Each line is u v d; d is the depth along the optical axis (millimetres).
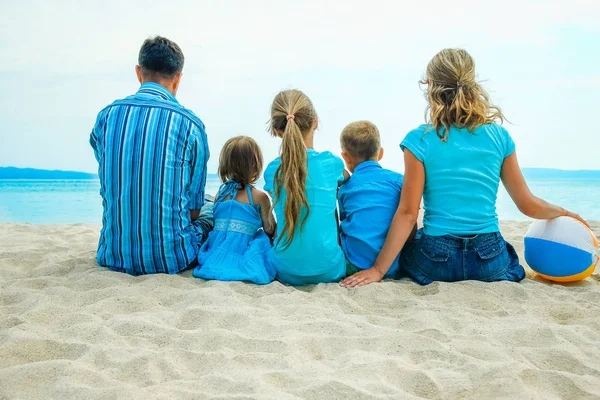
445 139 3129
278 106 3250
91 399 1812
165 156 3184
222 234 3398
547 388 1946
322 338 2342
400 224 3158
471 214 3127
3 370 1978
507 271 3289
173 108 3273
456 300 2916
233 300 2789
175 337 2340
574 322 2637
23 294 2887
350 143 3535
